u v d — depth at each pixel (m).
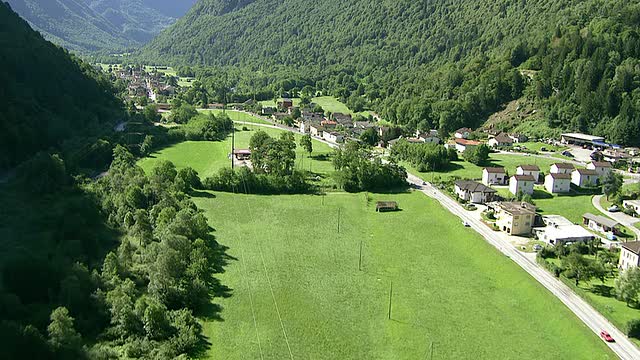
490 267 128.88
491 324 105.75
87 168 190.38
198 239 125.69
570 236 138.88
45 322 92.00
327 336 100.19
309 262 130.50
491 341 100.12
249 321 103.56
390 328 103.62
